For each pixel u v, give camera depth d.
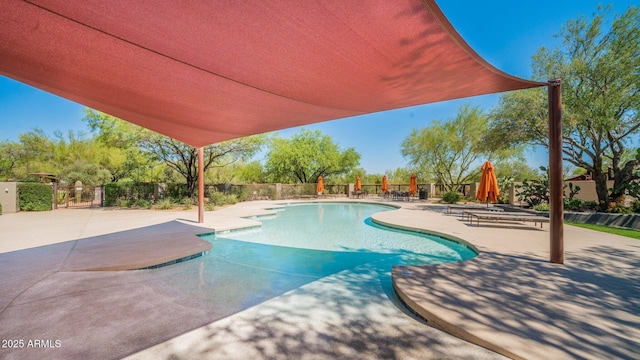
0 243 5.91
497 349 2.21
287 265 5.06
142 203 13.91
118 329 2.66
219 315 3.02
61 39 2.50
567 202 10.29
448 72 2.91
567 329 2.42
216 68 2.96
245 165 25.83
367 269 4.85
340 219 11.04
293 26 2.17
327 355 2.26
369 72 2.92
